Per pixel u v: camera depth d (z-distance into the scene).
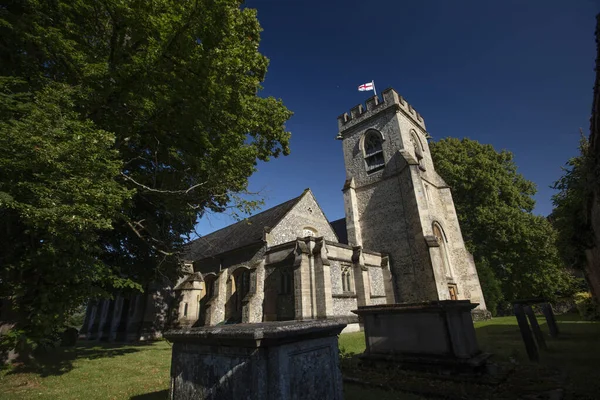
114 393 6.06
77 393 6.11
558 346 8.58
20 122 6.17
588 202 8.21
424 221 20.41
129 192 7.54
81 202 6.39
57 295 8.02
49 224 6.15
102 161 7.34
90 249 8.33
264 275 18.06
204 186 11.69
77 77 8.19
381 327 7.58
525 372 6.18
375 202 24.23
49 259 7.47
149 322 20.75
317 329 3.62
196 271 24.23
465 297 21.77
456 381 5.81
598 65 5.13
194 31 8.14
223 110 10.19
